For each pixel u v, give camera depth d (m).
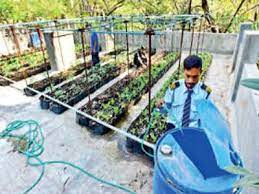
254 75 2.73
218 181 1.16
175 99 1.94
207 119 1.30
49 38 5.71
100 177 2.49
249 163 1.83
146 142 2.65
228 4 10.59
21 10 8.76
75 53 6.89
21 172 2.57
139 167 2.61
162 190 1.30
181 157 1.31
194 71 1.75
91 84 4.81
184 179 1.19
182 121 1.92
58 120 3.63
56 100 3.79
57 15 10.29
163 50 7.91
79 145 3.02
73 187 2.37
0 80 5.12
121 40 8.77
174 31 8.00
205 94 1.83
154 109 3.64
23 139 3.14
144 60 6.08
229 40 7.48
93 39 5.84
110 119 3.43
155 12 11.68
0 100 4.38
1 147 3.00
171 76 5.20
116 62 6.51
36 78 5.48
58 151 2.90
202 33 7.71
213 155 1.28
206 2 9.36
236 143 2.67
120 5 11.70
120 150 2.90
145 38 8.29
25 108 4.06
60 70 6.08
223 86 4.84
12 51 7.32
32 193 2.30
